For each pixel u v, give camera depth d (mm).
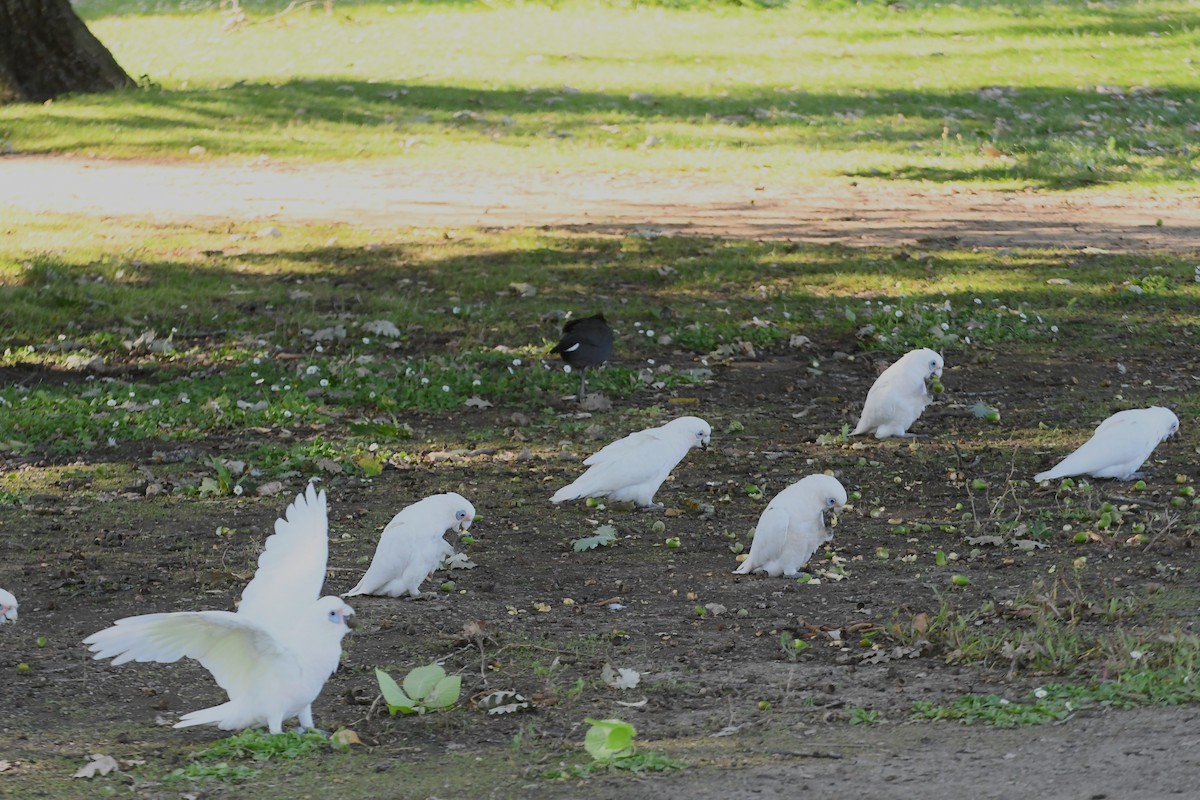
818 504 9664
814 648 8227
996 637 8102
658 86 33344
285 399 14250
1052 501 11445
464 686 7699
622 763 6301
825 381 15484
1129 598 8789
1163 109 31172
